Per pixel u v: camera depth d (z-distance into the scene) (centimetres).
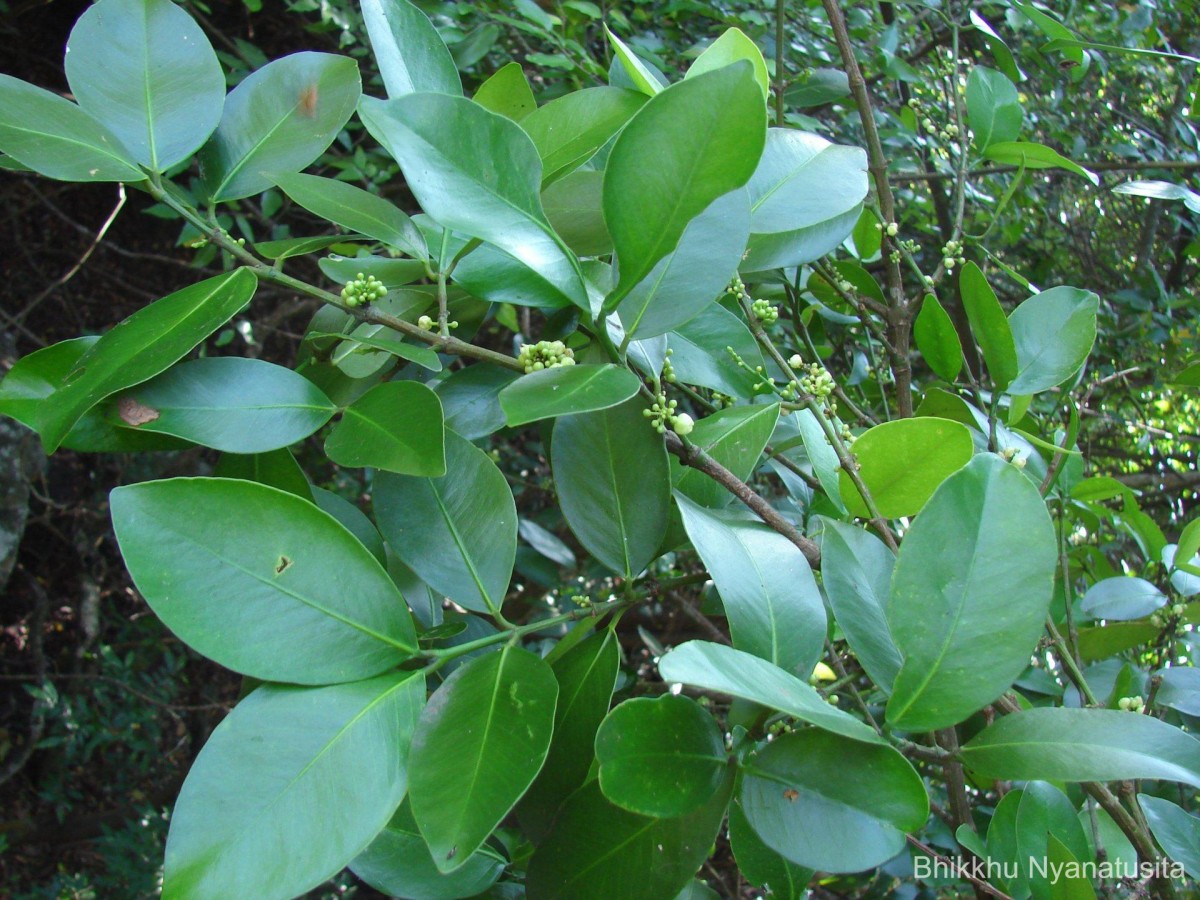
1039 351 45
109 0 35
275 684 27
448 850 25
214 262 129
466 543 33
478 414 38
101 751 137
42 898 118
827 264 58
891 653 30
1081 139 102
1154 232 131
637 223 29
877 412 73
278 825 25
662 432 34
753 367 40
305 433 32
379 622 29
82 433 32
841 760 26
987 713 40
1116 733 27
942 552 27
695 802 26
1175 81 122
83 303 147
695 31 108
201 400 32
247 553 28
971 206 108
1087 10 116
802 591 31
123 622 144
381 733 27
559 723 32
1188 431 129
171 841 24
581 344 42
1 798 133
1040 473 51
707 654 24
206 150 36
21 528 120
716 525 32
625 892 28
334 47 132
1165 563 54
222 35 109
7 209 138
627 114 36
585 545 34
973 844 35
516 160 31
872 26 104
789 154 39
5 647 141
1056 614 55
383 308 41
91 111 34
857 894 77
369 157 107
